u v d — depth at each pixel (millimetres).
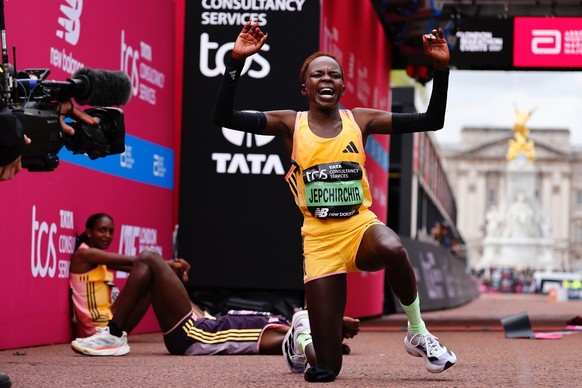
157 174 17891
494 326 22938
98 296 14250
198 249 17750
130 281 11844
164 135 18219
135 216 16875
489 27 26375
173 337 11805
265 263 17656
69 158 14242
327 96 8586
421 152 44562
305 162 8578
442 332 19250
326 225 8539
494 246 141125
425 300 36875
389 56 28953
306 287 8688
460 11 27234
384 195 28109
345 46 21141
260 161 17750
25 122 6980
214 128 17859
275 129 8758
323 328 8625
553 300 71812
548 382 9281
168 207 18484
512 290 115312
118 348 11852
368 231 8453
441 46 8328
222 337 11898
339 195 8500
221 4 17906
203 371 9969
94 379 9141
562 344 15164
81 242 14547
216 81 17891
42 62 13289
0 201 12203
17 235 12688
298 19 17641
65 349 12898
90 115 7660
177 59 18906
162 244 18172
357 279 23703
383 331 19688
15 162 6891
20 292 12797
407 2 24609
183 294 11859
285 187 17688
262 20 17719
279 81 17594
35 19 13070
